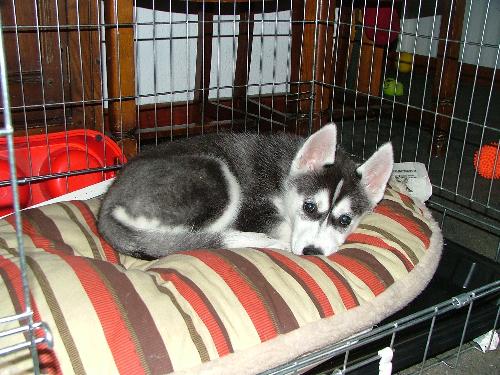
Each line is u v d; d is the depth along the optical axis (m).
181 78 4.50
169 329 1.68
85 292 1.71
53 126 3.39
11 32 3.09
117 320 1.66
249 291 1.87
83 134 3.13
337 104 5.36
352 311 1.98
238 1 3.43
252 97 4.64
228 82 4.68
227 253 2.09
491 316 2.42
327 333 1.88
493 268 2.77
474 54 7.56
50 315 1.63
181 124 4.28
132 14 3.01
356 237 2.50
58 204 2.57
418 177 3.33
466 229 3.53
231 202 2.54
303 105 3.97
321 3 3.71
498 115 5.97
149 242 2.31
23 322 1.59
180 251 2.28
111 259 2.36
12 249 2.08
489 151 3.81
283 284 1.94
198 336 1.70
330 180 2.61
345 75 4.81
